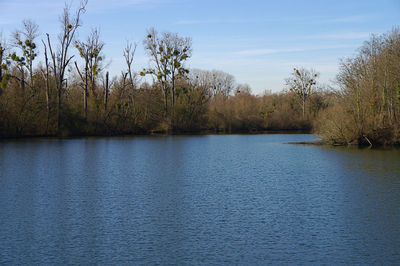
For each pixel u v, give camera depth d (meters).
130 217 15.48
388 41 43.69
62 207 16.91
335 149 40.91
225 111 80.38
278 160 32.41
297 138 60.28
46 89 56.47
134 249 12.20
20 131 54.41
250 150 41.12
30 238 13.16
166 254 11.80
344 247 12.28
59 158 33.09
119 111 64.94
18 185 21.42
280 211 16.25
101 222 14.84
